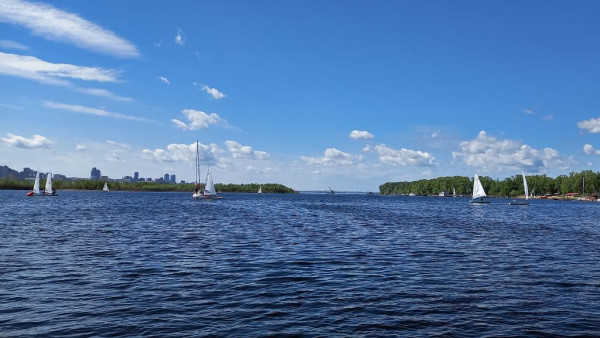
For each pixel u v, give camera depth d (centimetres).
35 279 2012
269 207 11038
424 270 2331
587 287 1945
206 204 12169
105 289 1833
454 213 9200
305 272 2241
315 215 7725
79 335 1280
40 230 4206
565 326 1396
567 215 8700
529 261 2656
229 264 2455
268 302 1648
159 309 1543
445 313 1528
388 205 14362
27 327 1345
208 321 1412
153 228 4622
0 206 8894
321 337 1275
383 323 1410
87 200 13438
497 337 1292
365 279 2083
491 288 1912
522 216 8175
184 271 2234
